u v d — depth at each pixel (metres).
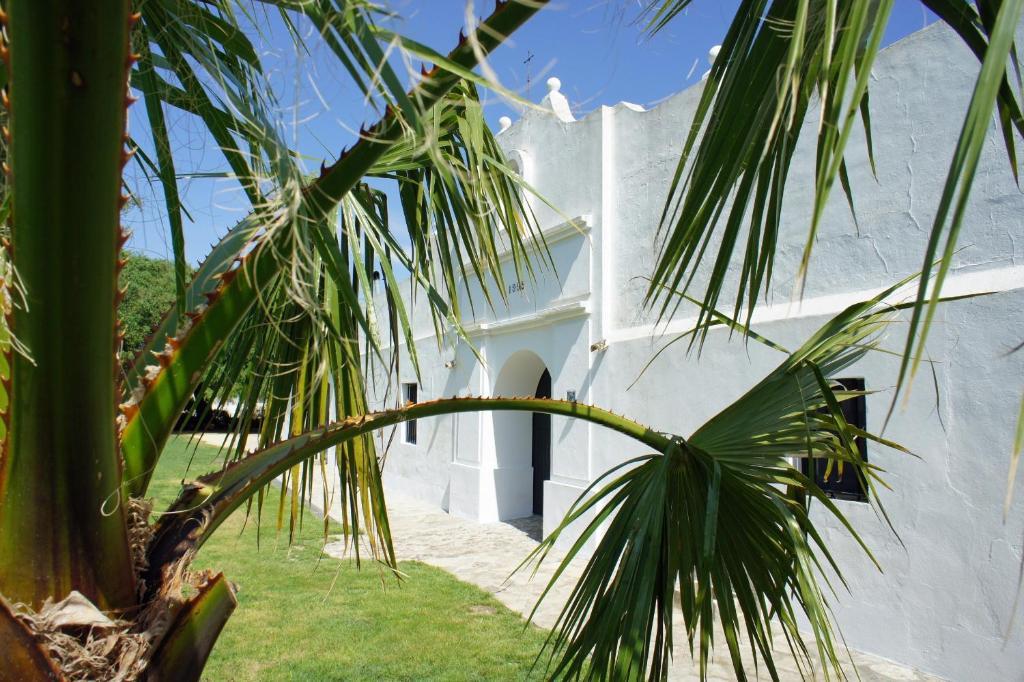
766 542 2.24
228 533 10.55
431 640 5.71
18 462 1.38
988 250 4.80
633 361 7.84
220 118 1.92
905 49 5.41
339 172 1.53
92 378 1.36
